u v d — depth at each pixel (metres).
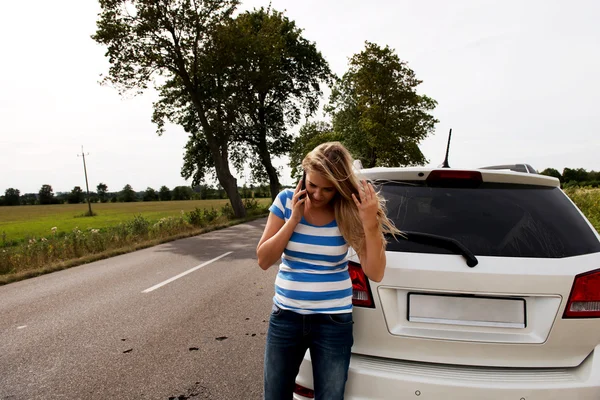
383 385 1.99
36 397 3.21
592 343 1.96
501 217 2.19
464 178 2.37
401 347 2.05
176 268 8.88
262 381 3.40
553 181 2.35
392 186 2.44
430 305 2.03
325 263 1.87
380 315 2.06
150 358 3.92
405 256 2.05
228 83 27.95
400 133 36.75
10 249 11.84
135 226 17.25
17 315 5.55
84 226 46.50
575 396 1.88
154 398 3.15
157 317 5.26
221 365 3.73
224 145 29.17
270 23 32.06
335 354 1.85
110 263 9.92
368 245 1.80
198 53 26.30
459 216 2.22
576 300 1.94
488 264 1.97
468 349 1.99
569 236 2.10
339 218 1.83
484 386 1.90
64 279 8.08
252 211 33.47
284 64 38.28
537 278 1.93
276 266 8.85
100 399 3.15
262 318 5.12
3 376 3.61
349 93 45.91
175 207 93.56
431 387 1.93
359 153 41.38
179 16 24.81
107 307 5.81
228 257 10.27
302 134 47.88
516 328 1.97
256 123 32.53
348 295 1.92
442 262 2.00
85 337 4.57
